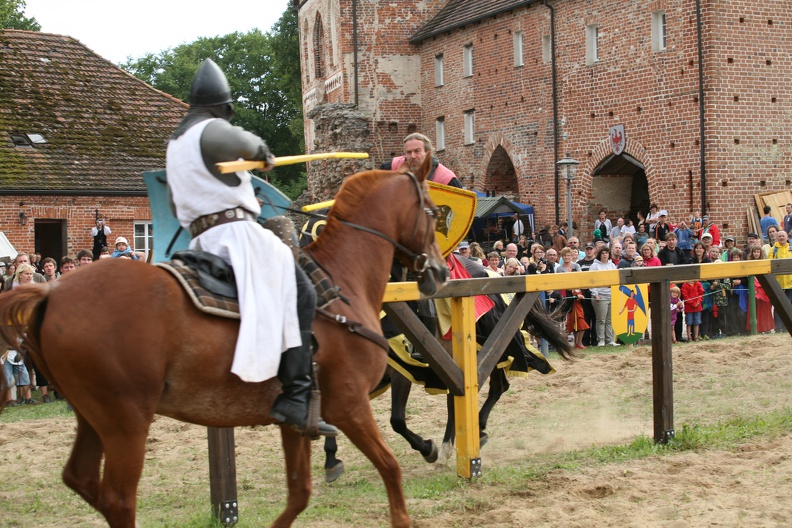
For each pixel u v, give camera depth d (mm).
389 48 40250
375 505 7090
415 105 40562
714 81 25578
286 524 5715
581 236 30688
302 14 47250
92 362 4652
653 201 27688
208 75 5320
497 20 34875
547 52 32406
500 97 34938
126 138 26828
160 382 4805
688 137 26422
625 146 28781
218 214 5215
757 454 8094
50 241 26266
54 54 28484
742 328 16844
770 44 26156
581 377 12859
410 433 8211
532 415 10672
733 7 25750
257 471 8391
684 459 8016
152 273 4895
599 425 10039
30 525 6828
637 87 28281
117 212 25484
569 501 6859
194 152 5152
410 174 6090
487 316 8805
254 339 4938
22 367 12648
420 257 6094
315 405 5199
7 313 4637
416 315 8008
